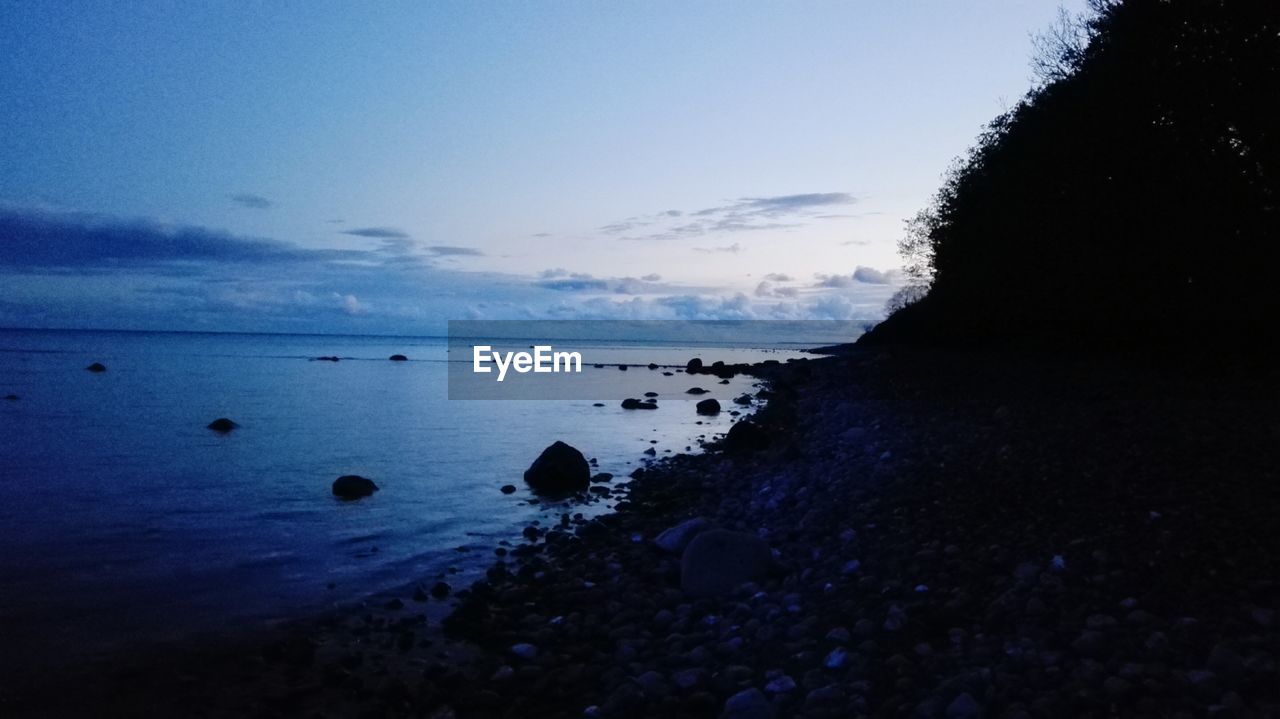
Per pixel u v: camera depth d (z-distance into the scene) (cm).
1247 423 1341
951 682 530
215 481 1509
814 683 573
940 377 2975
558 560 1021
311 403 3120
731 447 1884
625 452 1975
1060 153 2786
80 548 1029
